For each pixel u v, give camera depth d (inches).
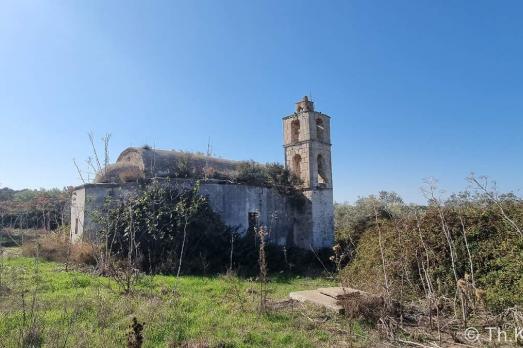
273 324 316.2
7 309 315.9
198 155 884.6
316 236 835.4
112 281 458.3
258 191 817.5
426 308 358.6
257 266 663.8
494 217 442.9
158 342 264.4
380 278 435.8
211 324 308.2
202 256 626.2
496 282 362.9
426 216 490.6
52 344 234.2
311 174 856.9
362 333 304.3
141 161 758.5
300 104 907.4
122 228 613.9
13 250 800.9
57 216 1053.8
